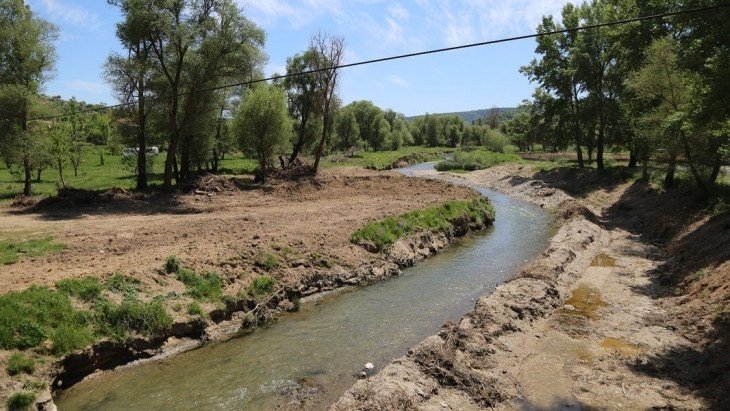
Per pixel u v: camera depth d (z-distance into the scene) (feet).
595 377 34.45
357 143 328.49
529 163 195.52
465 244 80.69
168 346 41.29
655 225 81.82
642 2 96.63
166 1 94.63
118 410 32.40
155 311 41.91
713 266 50.57
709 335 38.70
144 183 106.11
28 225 68.85
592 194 122.83
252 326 46.42
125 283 44.34
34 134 107.04
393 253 67.31
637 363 36.14
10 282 41.42
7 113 101.45
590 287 55.11
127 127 109.50
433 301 52.80
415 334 43.98
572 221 89.51
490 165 218.38
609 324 43.93
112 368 38.24
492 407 30.81
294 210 87.81
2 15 103.50
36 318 36.88
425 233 76.64
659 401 30.94
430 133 447.42
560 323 44.47
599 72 137.59
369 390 30.50
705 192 76.13
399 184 128.98
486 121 559.79
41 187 126.00
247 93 132.46
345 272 59.36
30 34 105.09
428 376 33.06
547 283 53.31
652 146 90.33
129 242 58.44
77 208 85.56
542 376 34.88
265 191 110.93
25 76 106.63
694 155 78.33
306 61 162.61
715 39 58.95
